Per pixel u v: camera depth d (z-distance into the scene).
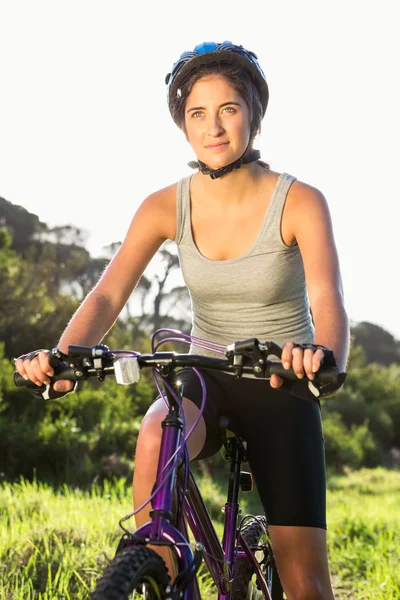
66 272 34.88
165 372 2.47
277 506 3.08
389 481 25.05
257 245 3.12
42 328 21.06
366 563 7.52
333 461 29.38
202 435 3.00
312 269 2.99
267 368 2.36
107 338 25.97
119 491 12.15
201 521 2.85
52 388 2.66
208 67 3.01
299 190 3.12
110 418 18.61
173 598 2.26
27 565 5.41
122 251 3.31
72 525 6.78
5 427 14.91
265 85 3.13
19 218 45.56
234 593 3.23
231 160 3.04
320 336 2.73
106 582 2.06
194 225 3.23
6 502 8.20
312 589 3.03
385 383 45.72
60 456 15.18
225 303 3.20
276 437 3.09
